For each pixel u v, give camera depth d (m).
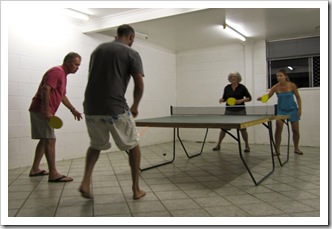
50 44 4.09
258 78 5.94
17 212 2.07
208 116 3.92
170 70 6.79
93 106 2.14
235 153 4.73
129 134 2.19
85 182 2.25
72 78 4.44
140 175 3.21
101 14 4.31
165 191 2.58
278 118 3.53
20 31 3.69
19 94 3.66
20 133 3.66
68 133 4.35
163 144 6.16
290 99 4.34
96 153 2.29
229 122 2.57
